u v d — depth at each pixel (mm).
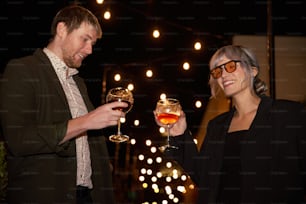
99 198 2684
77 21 2639
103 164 2803
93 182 2699
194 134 7000
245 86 2621
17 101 2350
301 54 5234
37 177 2377
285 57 5234
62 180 2441
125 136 2793
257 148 2457
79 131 2311
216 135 2725
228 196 2480
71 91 2727
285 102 2551
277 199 2352
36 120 2422
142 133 6953
